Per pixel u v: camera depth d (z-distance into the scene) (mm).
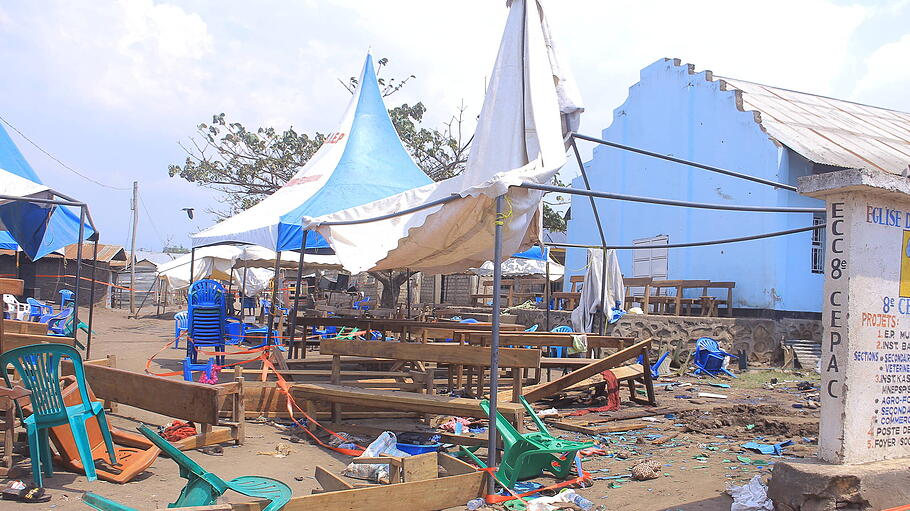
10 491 4848
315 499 4520
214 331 12516
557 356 13383
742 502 5242
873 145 18391
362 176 13320
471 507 5242
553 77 8109
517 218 6977
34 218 12211
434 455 5535
